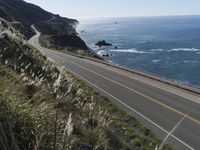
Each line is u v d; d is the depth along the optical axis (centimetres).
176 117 2086
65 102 1001
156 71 7794
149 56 10462
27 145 517
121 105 2391
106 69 4281
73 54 6022
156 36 19888
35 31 13300
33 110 597
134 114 2142
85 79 3434
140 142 1366
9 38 1772
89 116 1005
